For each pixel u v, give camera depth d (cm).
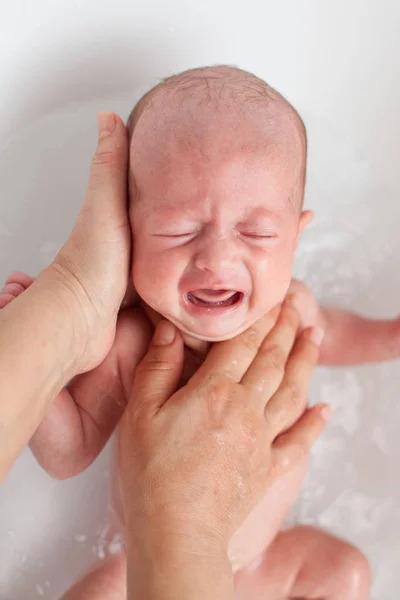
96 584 119
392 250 154
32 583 135
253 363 102
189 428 92
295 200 99
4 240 144
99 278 93
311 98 152
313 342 110
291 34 146
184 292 95
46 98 140
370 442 149
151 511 87
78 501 138
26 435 77
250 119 94
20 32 133
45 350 80
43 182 145
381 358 131
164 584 80
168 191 92
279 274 98
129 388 110
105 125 99
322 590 122
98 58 138
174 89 99
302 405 108
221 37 143
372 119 152
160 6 137
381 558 141
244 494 93
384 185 154
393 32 145
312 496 146
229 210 91
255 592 124
